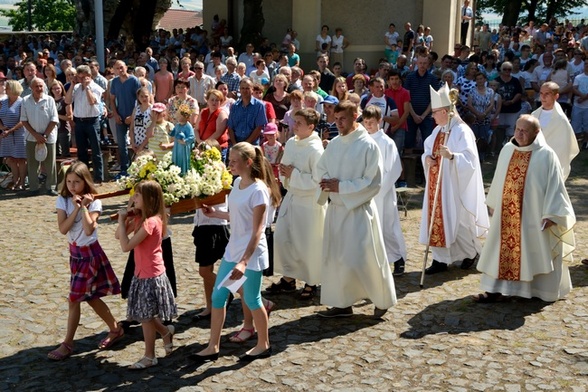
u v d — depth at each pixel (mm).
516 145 6484
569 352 5492
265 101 10547
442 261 7402
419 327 6020
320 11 21922
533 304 6547
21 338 5789
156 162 5879
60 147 12656
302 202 6508
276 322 6129
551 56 15211
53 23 52531
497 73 15453
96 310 5562
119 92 11594
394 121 10875
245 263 5125
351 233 5988
